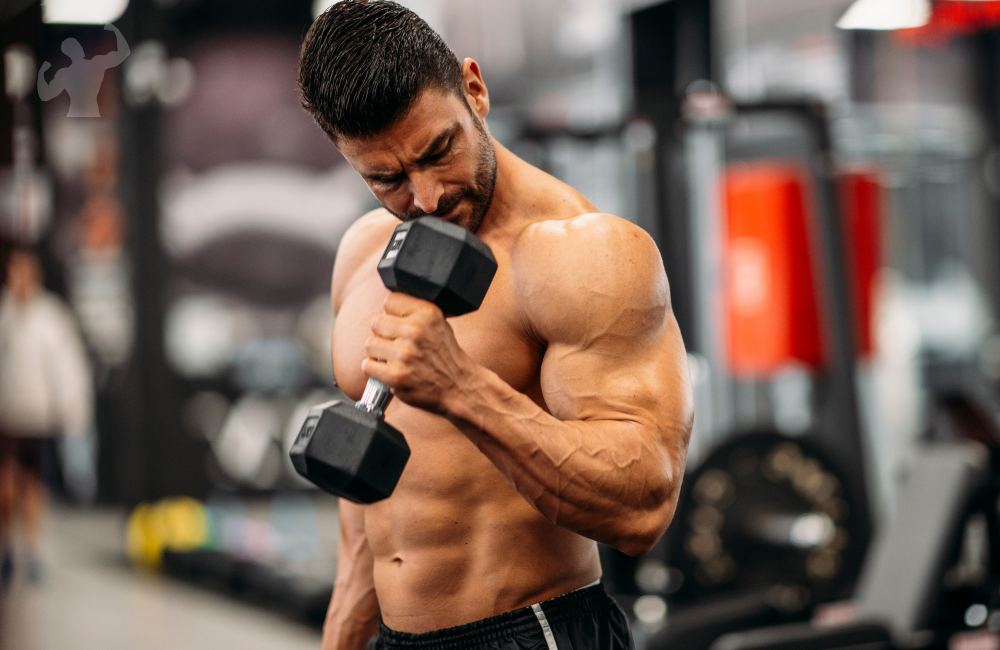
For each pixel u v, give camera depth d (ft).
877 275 15.31
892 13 12.71
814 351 13.79
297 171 20.68
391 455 3.03
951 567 9.70
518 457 3.02
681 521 11.93
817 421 14.24
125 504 22.76
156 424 17.48
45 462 21.44
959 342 20.58
